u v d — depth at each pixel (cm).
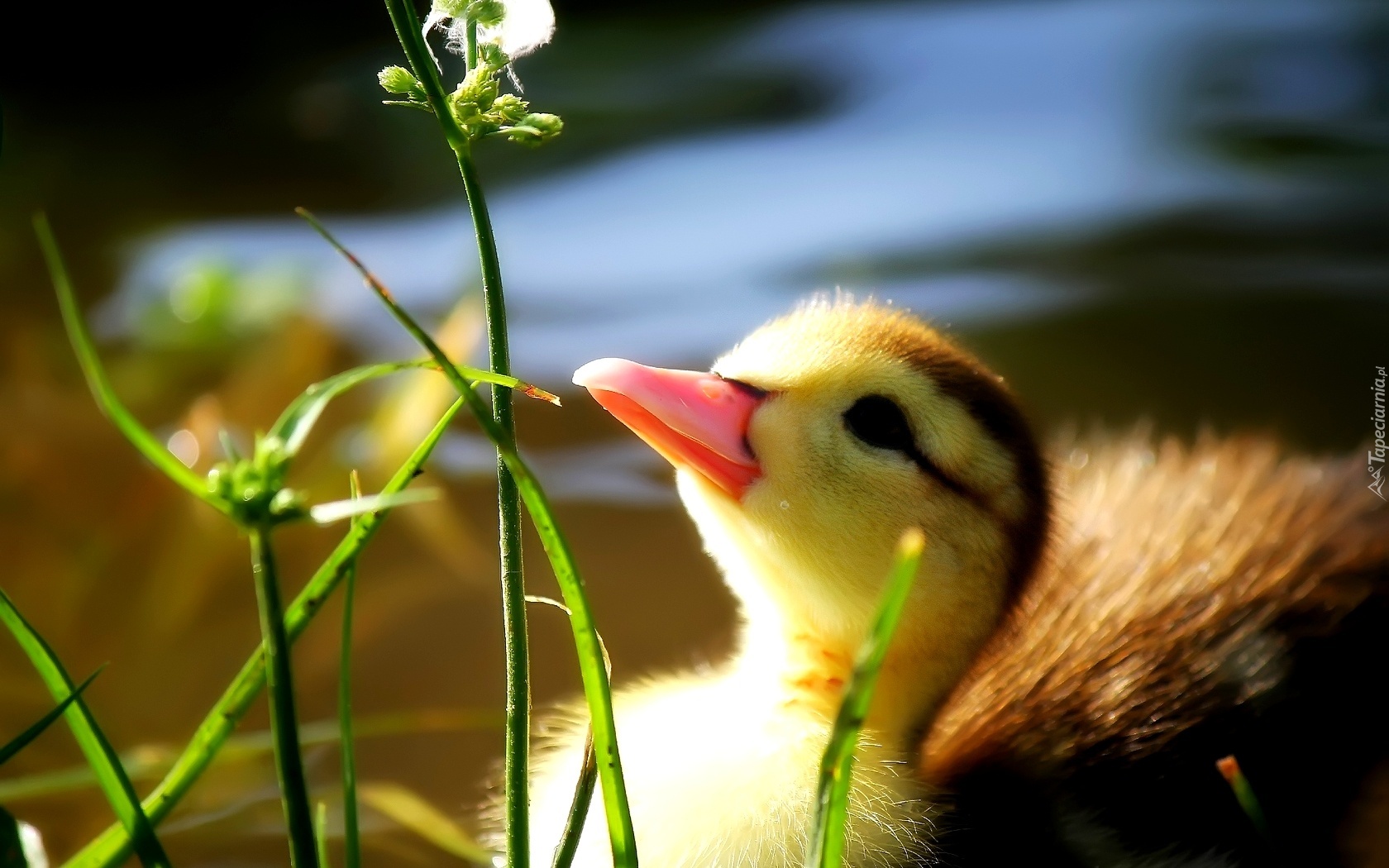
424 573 112
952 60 177
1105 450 114
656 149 155
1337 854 108
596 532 113
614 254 129
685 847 105
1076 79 170
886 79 173
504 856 106
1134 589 109
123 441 114
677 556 112
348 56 179
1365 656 109
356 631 110
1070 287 122
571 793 106
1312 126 156
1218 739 107
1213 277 123
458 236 133
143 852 100
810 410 106
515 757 101
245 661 110
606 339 119
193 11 180
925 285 122
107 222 133
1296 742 108
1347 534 110
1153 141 153
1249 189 142
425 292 121
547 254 129
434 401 114
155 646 110
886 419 106
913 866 105
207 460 113
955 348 107
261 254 125
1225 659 108
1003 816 106
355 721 109
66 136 158
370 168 151
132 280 121
